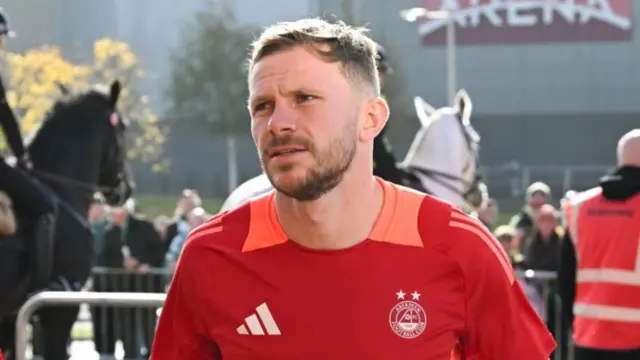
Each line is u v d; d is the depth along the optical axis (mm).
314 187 2393
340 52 2439
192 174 59250
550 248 10430
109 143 8102
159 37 63625
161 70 63219
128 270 11414
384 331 2471
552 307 9289
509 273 2625
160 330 2787
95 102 8086
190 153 59375
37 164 7777
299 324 2486
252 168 59500
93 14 63469
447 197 8414
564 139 59750
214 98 49312
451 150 8469
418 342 2480
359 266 2492
